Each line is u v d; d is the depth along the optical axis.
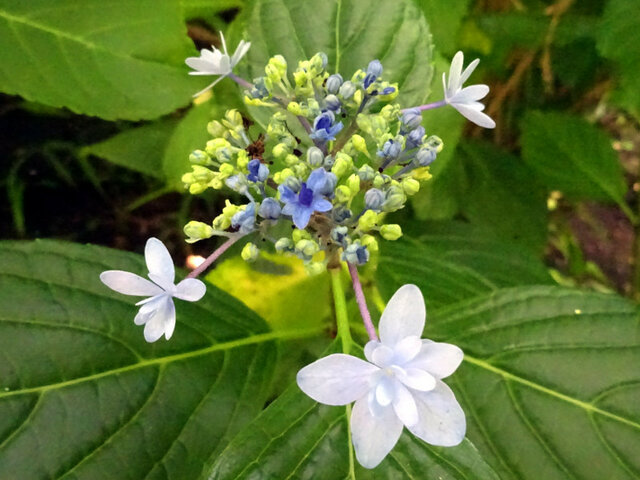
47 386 0.13
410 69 0.17
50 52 0.18
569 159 0.26
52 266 0.14
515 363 0.14
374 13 0.17
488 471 0.12
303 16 0.17
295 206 0.10
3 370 0.13
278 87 0.14
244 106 0.21
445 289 0.19
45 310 0.14
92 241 0.28
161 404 0.14
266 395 0.15
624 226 0.36
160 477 0.13
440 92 0.19
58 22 0.18
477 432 0.14
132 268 0.15
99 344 0.14
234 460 0.12
